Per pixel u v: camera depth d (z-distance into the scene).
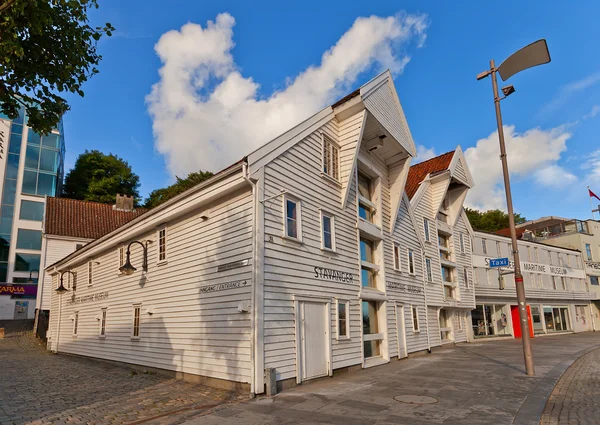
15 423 7.56
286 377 10.34
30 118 7.59
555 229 44.66
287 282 10.96
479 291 28.69
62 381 12.46
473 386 10.27
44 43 7.12
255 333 9.72
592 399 8.80
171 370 12.60
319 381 11.38
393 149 17.25
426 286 21.31
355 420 7.31
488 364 14.57
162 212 13.80
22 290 41.88
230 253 10.96
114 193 52.09
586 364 14.57
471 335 27.05
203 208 12.33
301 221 11.91
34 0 6.25
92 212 35.31
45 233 30.83
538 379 11.02
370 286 15.91
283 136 11.63
